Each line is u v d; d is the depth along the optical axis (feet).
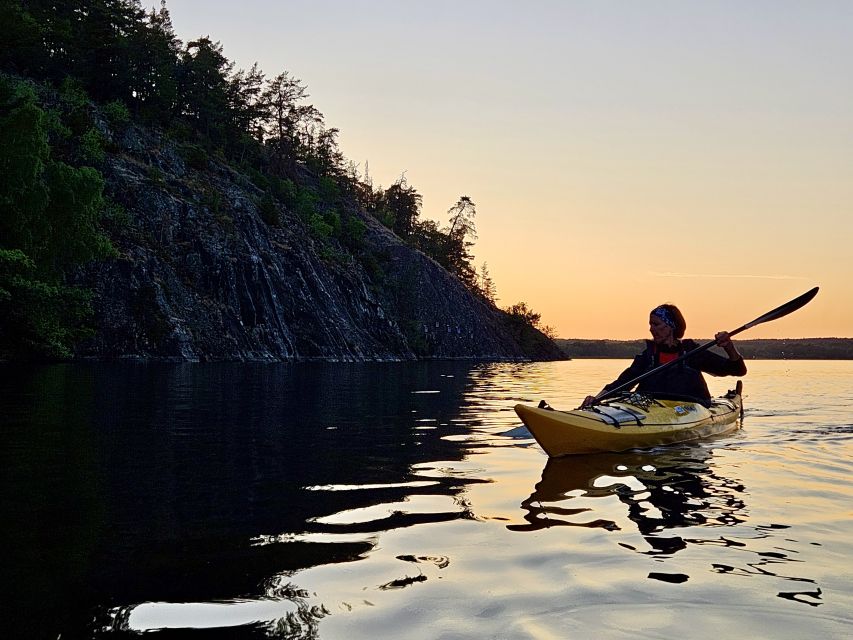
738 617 6.99
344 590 7.70
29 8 220.64
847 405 37.81
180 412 29.27
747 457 18.63
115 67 213.46
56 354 104.88
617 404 21.85
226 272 161.48
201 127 267.18
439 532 10.43
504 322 380.58
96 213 123.75
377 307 237.04
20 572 8.16
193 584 7.82
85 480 14.08
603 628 6.68
